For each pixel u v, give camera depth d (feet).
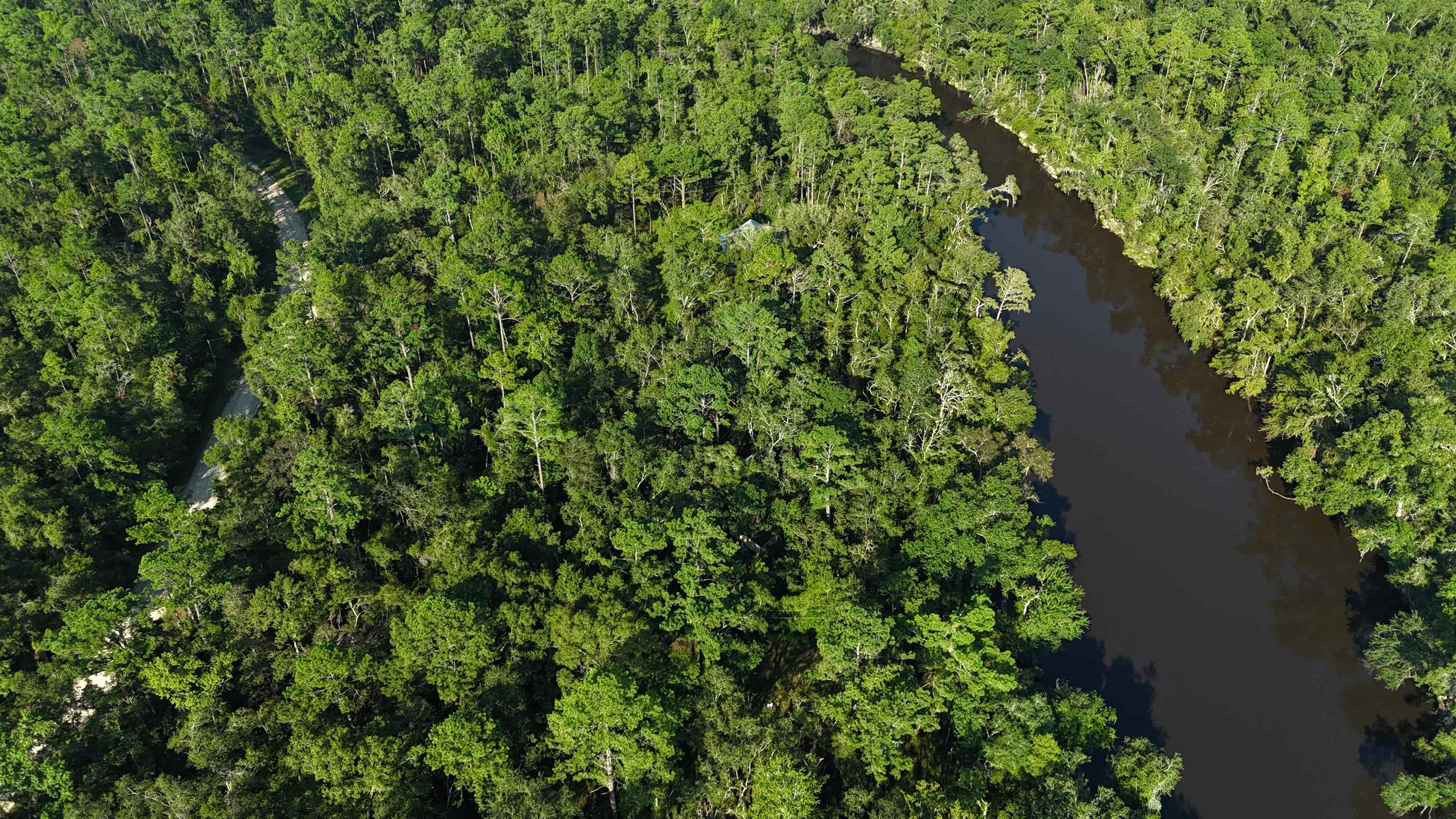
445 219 569.64
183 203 592.60
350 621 360.28
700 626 327.88
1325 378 450.71
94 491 411.75
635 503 379.76
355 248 534.78
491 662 322.34
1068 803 294.87
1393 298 484.74
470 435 433.48
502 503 399.03
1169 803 346.33
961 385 441.27
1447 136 618.03
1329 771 356.38
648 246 567.18
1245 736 367.86
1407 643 360.28
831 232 552.41
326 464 364.58
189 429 469.16
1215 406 528.63
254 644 342.64
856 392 467.52
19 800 304.71
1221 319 540.52
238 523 374.84
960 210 611.47
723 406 421.18
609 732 281.74
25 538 383.24
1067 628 360.69
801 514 387.34
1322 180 590.55
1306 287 508.53
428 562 371.35
